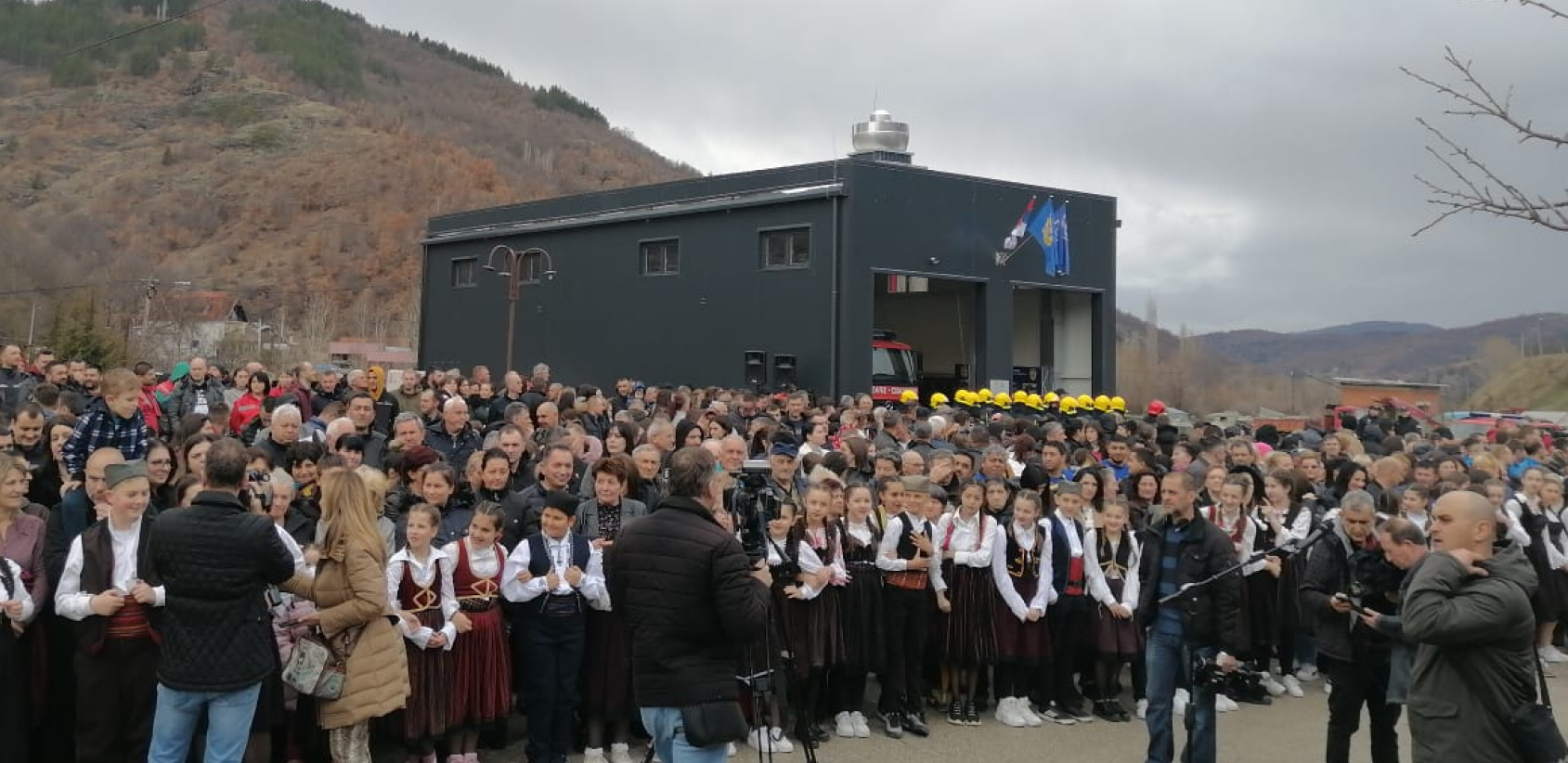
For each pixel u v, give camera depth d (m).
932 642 8.68
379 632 6.23
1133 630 8.77
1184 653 7.23
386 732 6.93
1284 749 8.19
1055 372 25.61
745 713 7.40
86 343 37.41
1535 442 13.61
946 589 8.55
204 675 5.32
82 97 161.62
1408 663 6.48
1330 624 6.91
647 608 5.09
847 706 8.23
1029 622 8.52
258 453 7.45
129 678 5.88
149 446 6.77
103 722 5.84
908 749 7.92
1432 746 5.03
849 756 7.75
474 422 11.56
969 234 22.52
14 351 13.56
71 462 7.60
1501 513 9.69
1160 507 8.44
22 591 5.91
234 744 5.45
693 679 5.04
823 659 7.77
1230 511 9.30
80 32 182.75
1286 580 9.71
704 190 24.00
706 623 5.08
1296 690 9.79
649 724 5.18
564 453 7.48
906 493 8.41
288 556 5.58
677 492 5.26
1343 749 6.93
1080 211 24.38
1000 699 8.72
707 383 23.48
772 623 7.21
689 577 5.05
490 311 29.53
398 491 7.57
